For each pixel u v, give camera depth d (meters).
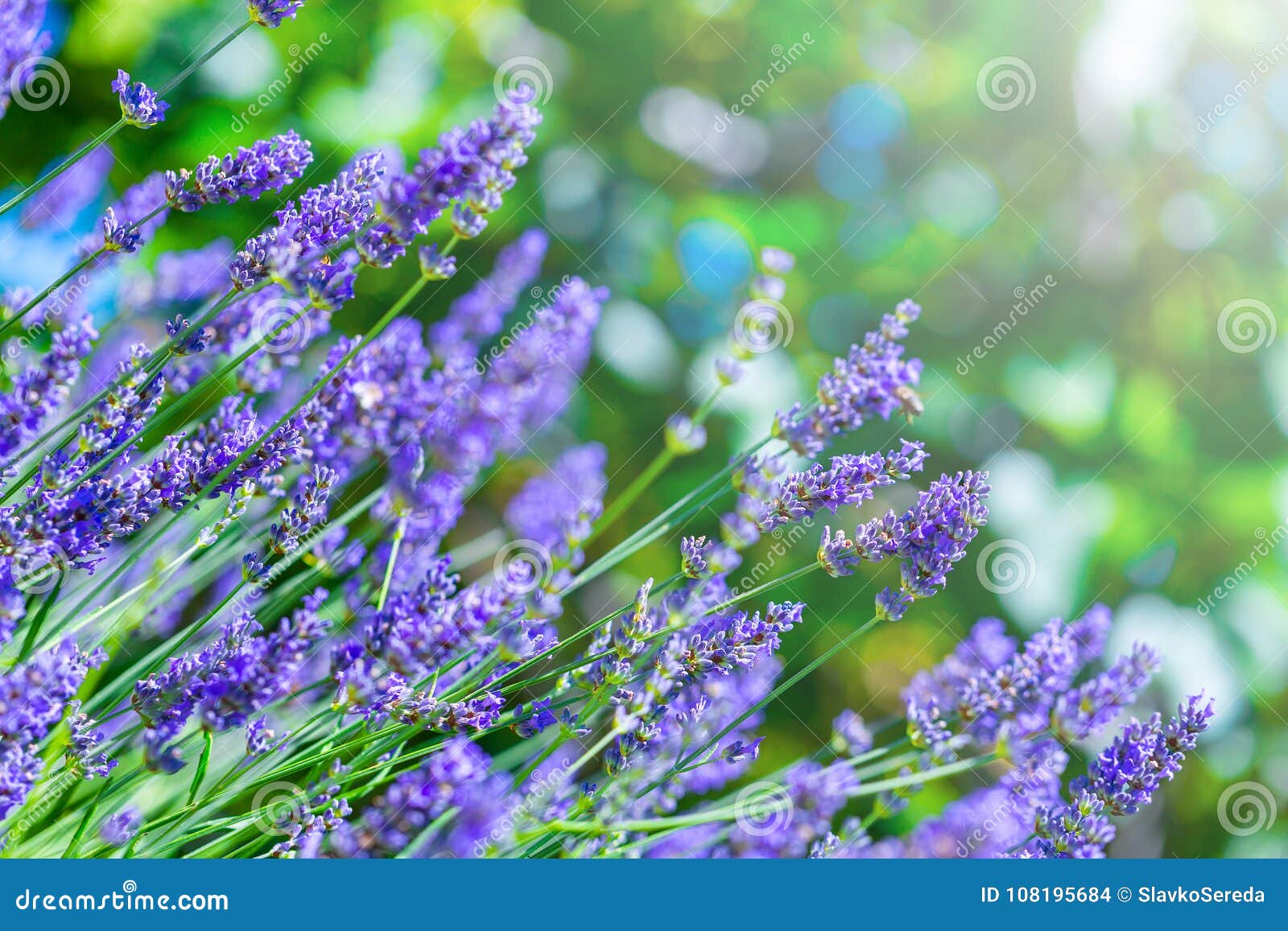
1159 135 1.58
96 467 0.91
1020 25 1.57
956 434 1.46
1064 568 1.40
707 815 0.92
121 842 0.91
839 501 0.96
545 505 1.07
